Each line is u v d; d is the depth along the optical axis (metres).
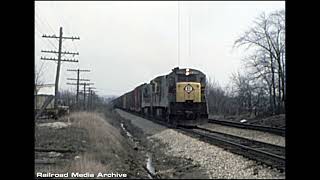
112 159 16.92
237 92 60.44
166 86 35.12
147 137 29.33
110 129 30.81
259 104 48.47
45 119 38.50
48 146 19.12
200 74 33.44
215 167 14.94
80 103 61.03
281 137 22.64
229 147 18.89
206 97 33.34
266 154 15.50
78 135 23.67
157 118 41.09
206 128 32.50
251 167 14.01
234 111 62.16
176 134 26.53
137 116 56.53
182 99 32.41
